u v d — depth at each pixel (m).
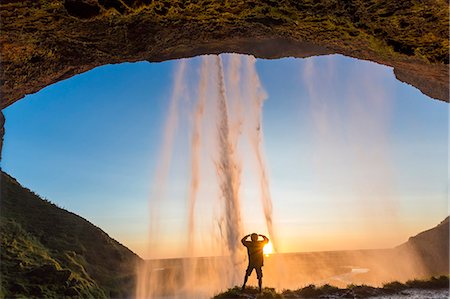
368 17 6.12
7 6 5.70
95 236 30.58
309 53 11.96
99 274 24.72
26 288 14.95
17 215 26.47
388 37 6.70
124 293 23.78
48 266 17.11
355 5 5.84
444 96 11.05
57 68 8.81
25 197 30.31
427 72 9.02
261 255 10.20
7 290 14.15
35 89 9.80
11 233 21.45
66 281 17.09
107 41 8.02
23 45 7.23
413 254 31.38
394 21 5.96
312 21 6.91
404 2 5.35
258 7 6.64
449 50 6.53
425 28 5.93
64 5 5.88
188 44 9.81
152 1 6.19
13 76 8.32
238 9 6.79
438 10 5.28
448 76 8.62
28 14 6.05
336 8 6.14
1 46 7.03
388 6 5.57
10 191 29.53
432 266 28.23
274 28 7.82
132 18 7.15
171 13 6.89
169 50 10.88
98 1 5.80
